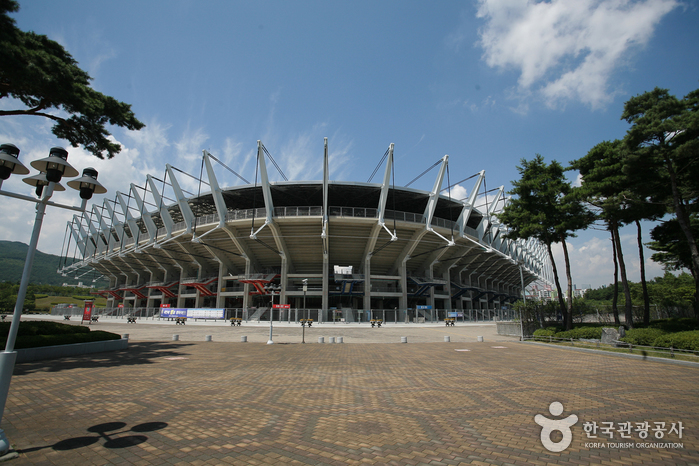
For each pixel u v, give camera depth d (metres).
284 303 43.56
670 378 10.27
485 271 66.19
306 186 40.12
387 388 8.83
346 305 51.84
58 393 7.89
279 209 39.69
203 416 6.36
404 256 46.31
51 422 5.93
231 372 10.91
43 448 4.82
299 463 4.44
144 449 4.83
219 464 4.39
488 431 5.68
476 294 67.06
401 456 4.68
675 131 16.31
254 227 40.88
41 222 5.40
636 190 18.95
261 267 49.66
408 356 15.25
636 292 58.97
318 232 42.00
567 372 11.28
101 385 8.76
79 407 6.84
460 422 6.14
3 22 12.16
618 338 17.44
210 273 54.31
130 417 6.25
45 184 5.81
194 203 49.19
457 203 47.62
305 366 12.30
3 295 86.94
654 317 34.41
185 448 4.88
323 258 43.59
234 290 48.47
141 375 10.16
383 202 38.38
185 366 11.91
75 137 16.78
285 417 6.36
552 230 23.81
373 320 38.97
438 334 29.17
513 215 24.92
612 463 4.52
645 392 8.46
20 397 7.52
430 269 50.28
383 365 12.64
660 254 29.41
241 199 45.34
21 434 5.34
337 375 10.60
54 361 12.45
